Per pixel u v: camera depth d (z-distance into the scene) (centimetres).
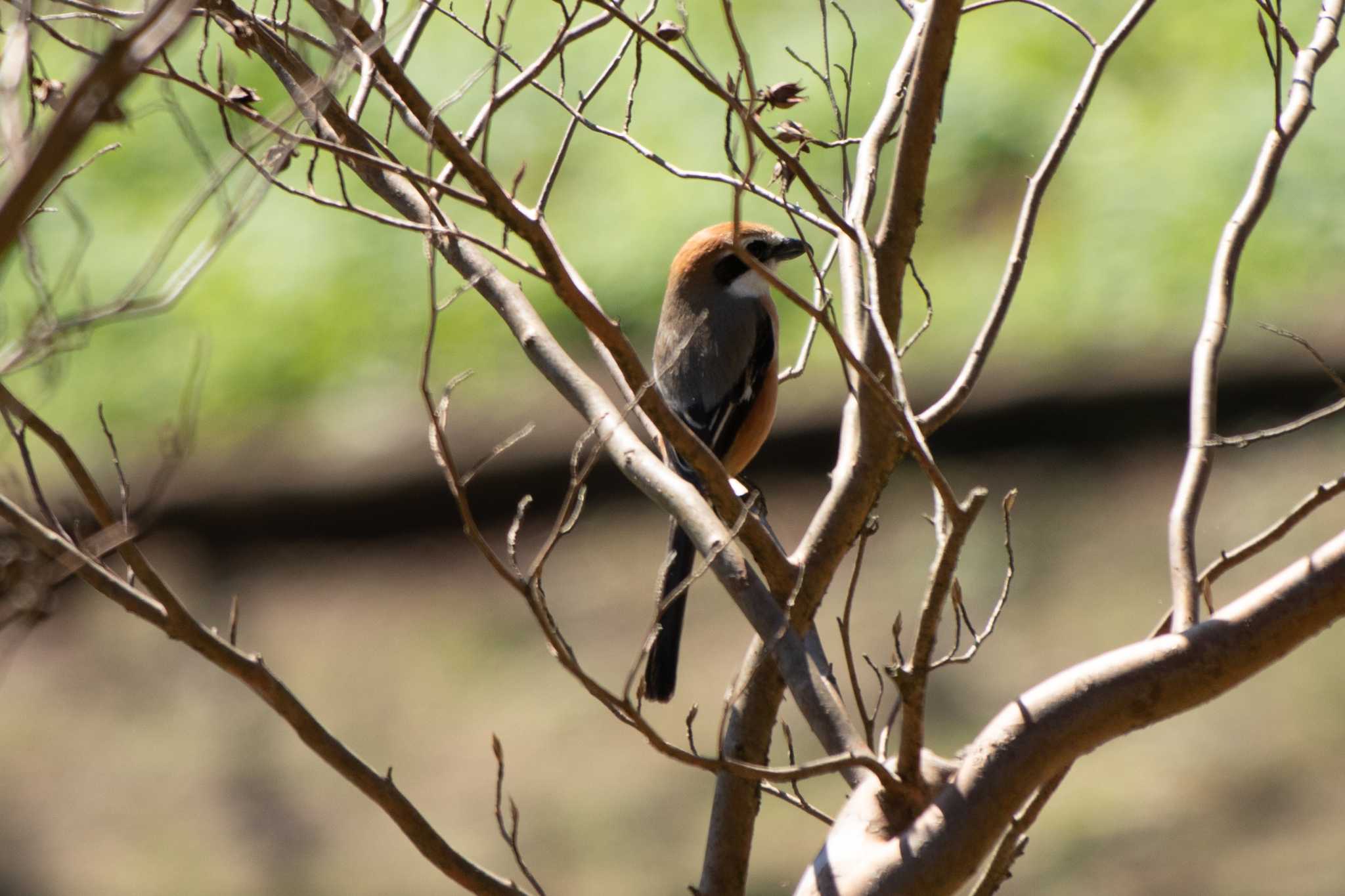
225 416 1547
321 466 1470
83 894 1080
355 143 430
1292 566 336
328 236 1694
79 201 1702
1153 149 1599
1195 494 383
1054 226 1573
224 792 1185
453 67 1712
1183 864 977
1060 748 330
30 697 1298
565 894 1030
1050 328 1473
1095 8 1764
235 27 362
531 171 1678
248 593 1405
